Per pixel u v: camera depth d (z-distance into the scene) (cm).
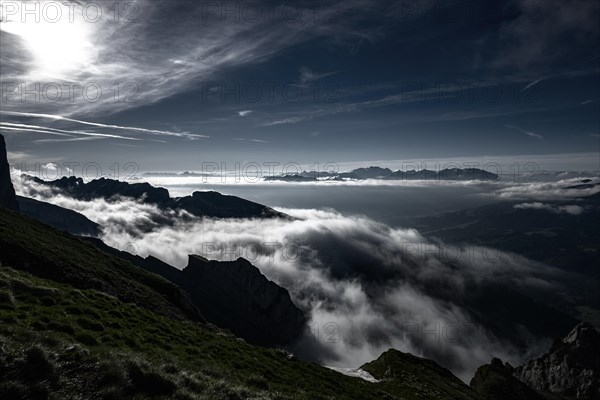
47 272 4931
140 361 1803
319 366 4291
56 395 1358
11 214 7494
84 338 2130
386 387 5559
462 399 6231
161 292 7081
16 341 1619
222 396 1889
